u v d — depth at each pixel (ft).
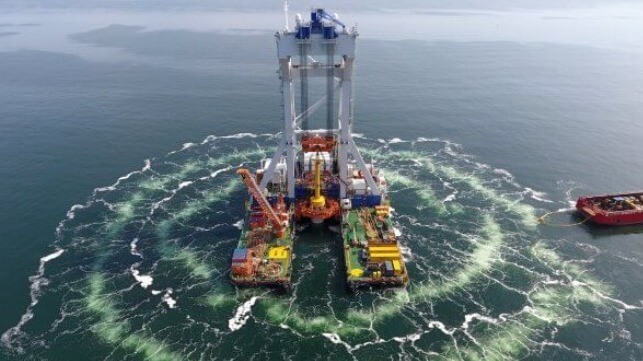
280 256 267.80
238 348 223.10
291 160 299.58
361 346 223.71
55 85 606.14
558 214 327.67
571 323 237.66
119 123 480.23
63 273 270.87
